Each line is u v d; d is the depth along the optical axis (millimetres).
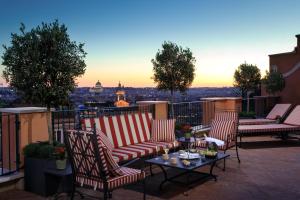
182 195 4648
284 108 9836
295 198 4488
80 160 4055
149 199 4492
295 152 7578
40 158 4766
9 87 5027
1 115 5109
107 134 5855
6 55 4910
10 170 4977
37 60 4883
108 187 3850
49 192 4707
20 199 4562
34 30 4953
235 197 4543
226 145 6266
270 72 11594
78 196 4641
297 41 11000
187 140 6211
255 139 9422
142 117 6711
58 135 5691
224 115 7438
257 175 5617
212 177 5418
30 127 5109
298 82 10969
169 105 8617
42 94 4977
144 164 6277
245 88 13469
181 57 11000
